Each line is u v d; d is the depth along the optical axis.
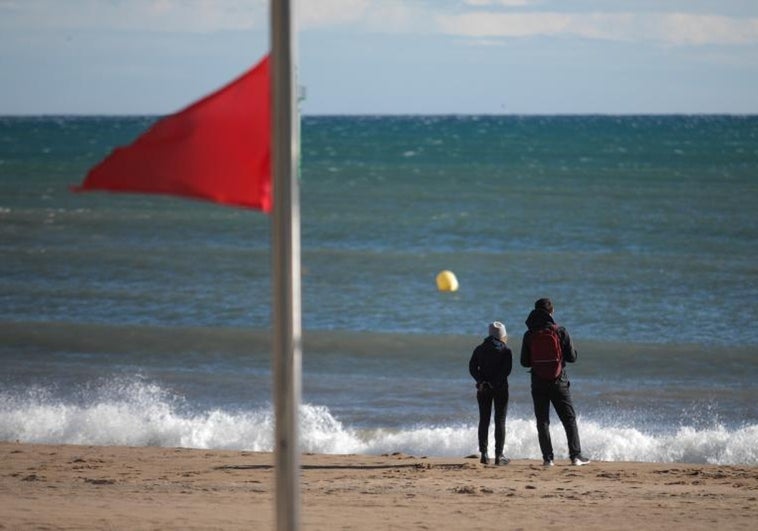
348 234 143.62
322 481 41.56
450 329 84.00
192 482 40.72
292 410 17.50
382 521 31.70
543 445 45.78
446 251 126.00
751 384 66.62
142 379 68.69
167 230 148.75
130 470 43.94
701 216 158.50
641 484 40.84
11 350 77.50
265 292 101.06
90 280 107.50
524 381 67.44
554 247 129.12
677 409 60.72
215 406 61.81
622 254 121.81
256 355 76.19
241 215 166.12
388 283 104.44
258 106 18.52
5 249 128.50
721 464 49.97
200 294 99.94
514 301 94.81
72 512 32.12
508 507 34.62
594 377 68.50
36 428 56.50
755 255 120.31
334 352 75.56
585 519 32.38
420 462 47.12
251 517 31.59
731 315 88.00
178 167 18.55
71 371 71.00
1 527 29.09
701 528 30.98
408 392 64.56
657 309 90.62
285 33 17.20
